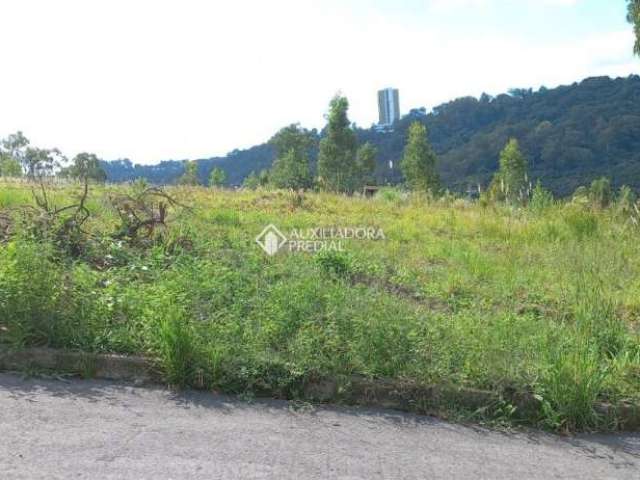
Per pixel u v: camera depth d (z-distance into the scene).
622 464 3.85
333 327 4.82
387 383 4.43
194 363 4.46
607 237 10.06
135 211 8.29
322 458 3.57
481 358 4.66
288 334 4.85
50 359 4.52
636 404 4.42
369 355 4.62
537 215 12.52
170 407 4.11
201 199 12.92
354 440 3.85
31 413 3.85
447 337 4.88
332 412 4.25
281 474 3.34
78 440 3.56
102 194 10.88
